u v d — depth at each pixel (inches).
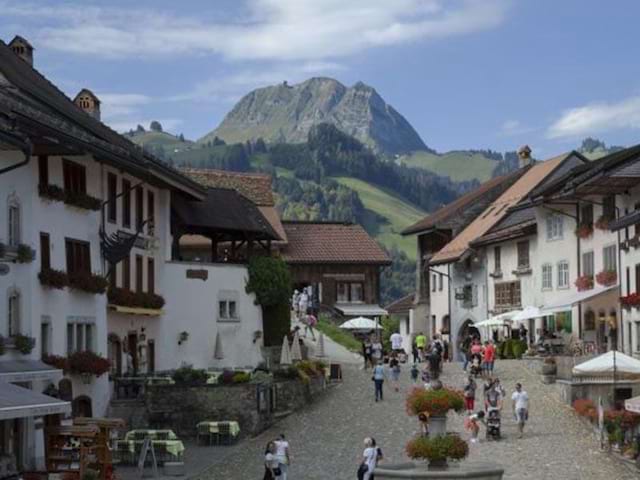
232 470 1579.7
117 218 1963.6
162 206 2266.2
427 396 1321.4
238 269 2394.2
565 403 2005.4
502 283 3159.5
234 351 2368.4
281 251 3668.8
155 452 1614.2
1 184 1477.6
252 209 2694.4
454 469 1306.6
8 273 1499.8
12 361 1485.0
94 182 1830.7
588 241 2571.4
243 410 1889.8
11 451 1445.6
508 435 1760.6
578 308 2559.1
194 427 1883.6
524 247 3006.9
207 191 2487.7
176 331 2269.9
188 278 2295.8
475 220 3656.5
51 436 1473.9
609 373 1875.0
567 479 1427.2
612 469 1491.1
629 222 2146.9
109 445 1524.4
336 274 3705.7
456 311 3528.5
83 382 1736.0
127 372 2030.0
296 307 2994.6
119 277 2001.7
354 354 2847.0
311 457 1660.9
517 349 2662.4
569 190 2405.3
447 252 3518.7
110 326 1962.4
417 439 1304.1
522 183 3582.7
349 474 1520.7
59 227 1675.7
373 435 1811.0
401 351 2827.3
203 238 3152.1
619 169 2165.4
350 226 3833.7
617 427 1610.5
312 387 2150.6
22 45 2126.0
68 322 1688.0
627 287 2306.8
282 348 2231.8
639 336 2223.2
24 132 1470.2
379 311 3700.8
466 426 1840.6
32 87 1846.7
